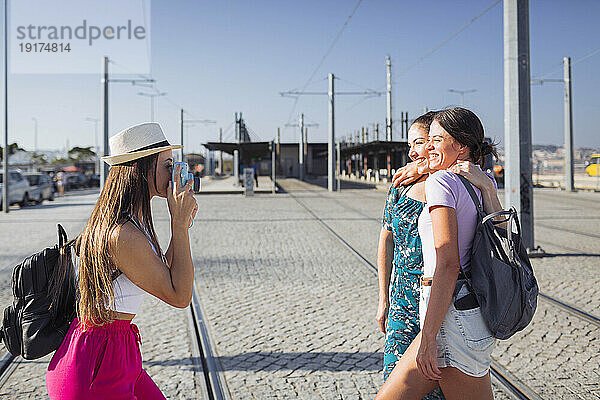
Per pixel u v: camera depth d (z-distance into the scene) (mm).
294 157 85000
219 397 4008
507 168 9508
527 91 9477
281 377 4371
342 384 4215
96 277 2223
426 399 2553
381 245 2973
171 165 2455
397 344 2615
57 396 2223
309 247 11102
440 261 2287
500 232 2344
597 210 19562
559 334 5328
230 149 55125
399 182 2781
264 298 6922
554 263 8891
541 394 3998
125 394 2270
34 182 29266
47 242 12461
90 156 117750
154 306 6660
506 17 9500
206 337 5391
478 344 2311
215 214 18688
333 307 6441
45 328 2266
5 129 22516
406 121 48250
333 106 35906
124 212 2301
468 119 2537
